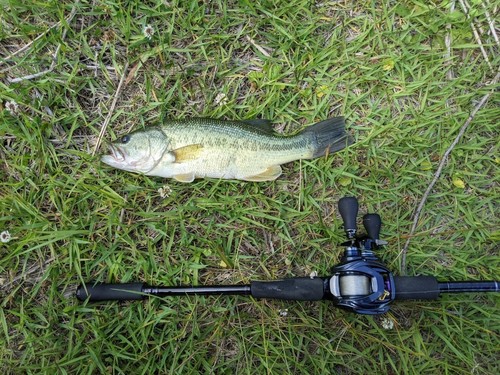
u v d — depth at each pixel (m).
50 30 0.47
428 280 0.41
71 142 0.48
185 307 0.46
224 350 0.46
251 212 0.47
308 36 0.50
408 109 0.49
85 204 0.47
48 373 0.43
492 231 0.48
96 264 0.46
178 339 0.45
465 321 0.46
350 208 0.40
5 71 0.48
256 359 0.46
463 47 0.50
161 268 0.46
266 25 0.50
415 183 0.49
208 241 0.46
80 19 0.49
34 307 0.45
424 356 0.45
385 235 0.47
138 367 0.45
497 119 0.49
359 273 0.39
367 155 0.49
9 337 0.44
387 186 0.49
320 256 0.47
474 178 0.49
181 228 0.47
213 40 0.49
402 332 0.46
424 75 0.50
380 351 0.45
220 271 0.47
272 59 0.49
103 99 0.49
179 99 0.49
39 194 0.46
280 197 0.48
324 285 0.41
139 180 0.47
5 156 0.47
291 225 0.48
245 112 0.49
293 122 0.49
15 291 0.45
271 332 0.46
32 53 0.48
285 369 0.45
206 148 0.45
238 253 0.47
